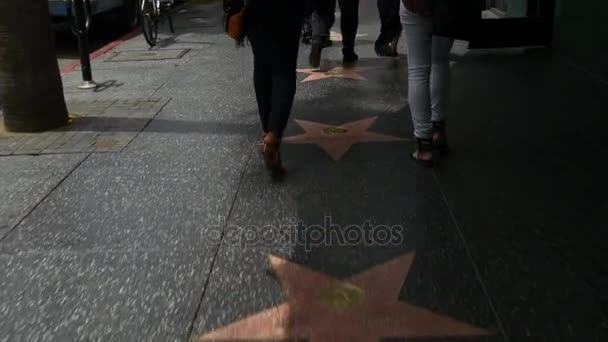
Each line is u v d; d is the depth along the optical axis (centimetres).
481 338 238
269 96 405
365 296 267
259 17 373
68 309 265
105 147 457
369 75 654
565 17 677
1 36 472
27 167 424
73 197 375
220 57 797
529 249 299
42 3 481
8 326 255
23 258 308
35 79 485
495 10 977
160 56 816
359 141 452
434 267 287
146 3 866
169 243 317
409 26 384
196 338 244
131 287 279
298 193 369
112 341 243
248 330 247
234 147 450
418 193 363
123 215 349
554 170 388
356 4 697
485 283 273
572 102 524
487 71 643
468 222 328
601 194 353
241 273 287
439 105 408
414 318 251
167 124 509
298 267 291
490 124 478
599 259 288
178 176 401
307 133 473
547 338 237
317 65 677
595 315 249
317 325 249
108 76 705
